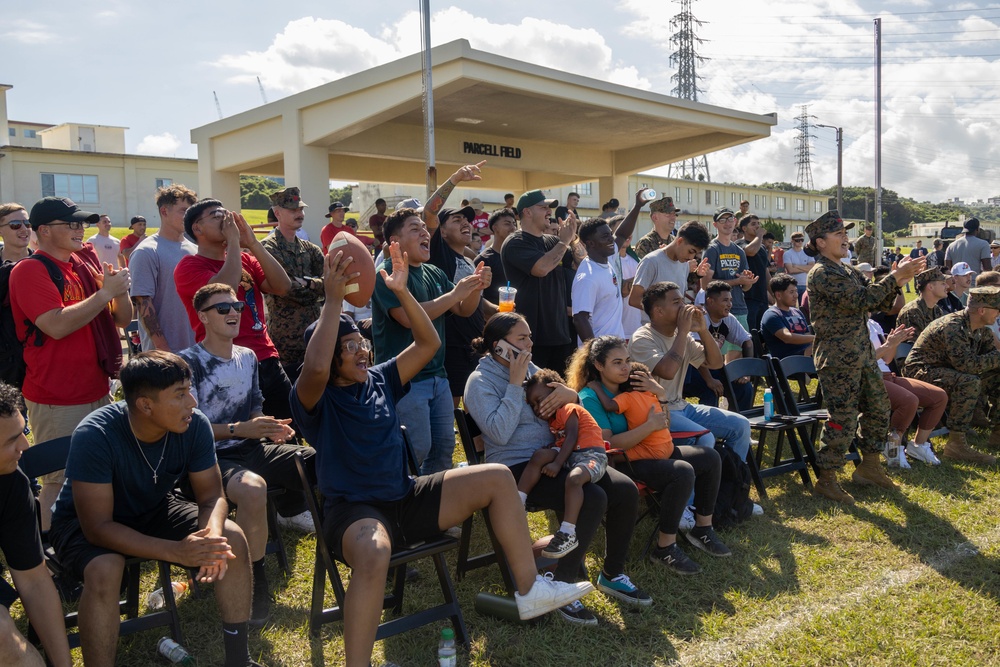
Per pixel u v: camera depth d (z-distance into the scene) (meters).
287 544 4.51
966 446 6.40
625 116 16.61
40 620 2.81
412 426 4.38
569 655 3.32
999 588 4.00
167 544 2.91
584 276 5.63
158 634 3.48
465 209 8.00
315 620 3.37
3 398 2.62
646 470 4.17
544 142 20.30
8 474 2.72
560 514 3.80
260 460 3.96
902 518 4.98
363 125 14.44
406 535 3.38
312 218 15.47
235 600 3.07
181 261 4.54
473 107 15.66
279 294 4.93
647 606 3.78
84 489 2.98
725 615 3.73
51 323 3.90
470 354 5.41
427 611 3.28
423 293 4.52
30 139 60.34
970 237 12.77
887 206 101.38
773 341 7.20
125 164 33.44
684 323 4.90
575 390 4.41
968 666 3.30
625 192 22.41
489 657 3.30
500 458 3.98
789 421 5.49
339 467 3.34
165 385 2.97
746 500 4.90
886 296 4.92
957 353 6.32
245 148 16.86
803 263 12.24
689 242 6.02
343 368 3.36
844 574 4.19
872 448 5.54
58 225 4.07
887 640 3.48
